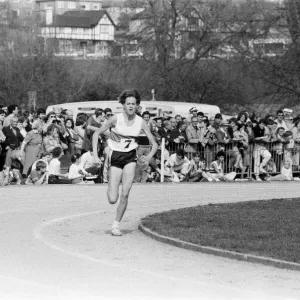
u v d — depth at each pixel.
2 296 13.08
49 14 192.38
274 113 77.19
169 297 13.26
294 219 22.05
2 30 94.00
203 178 36.12
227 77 86.44
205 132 36.34
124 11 93.88
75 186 31.39
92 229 20.62
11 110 32.62
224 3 90.19
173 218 21.91
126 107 19.28
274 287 14.20
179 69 88.00
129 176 19.55
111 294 13.35
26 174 32.88
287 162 38.34
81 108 52.03
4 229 20.22
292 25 73.69
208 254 17.34
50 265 15.70
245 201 26.73
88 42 194.25
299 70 73.69
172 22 91.19
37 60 87.50
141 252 17.44
